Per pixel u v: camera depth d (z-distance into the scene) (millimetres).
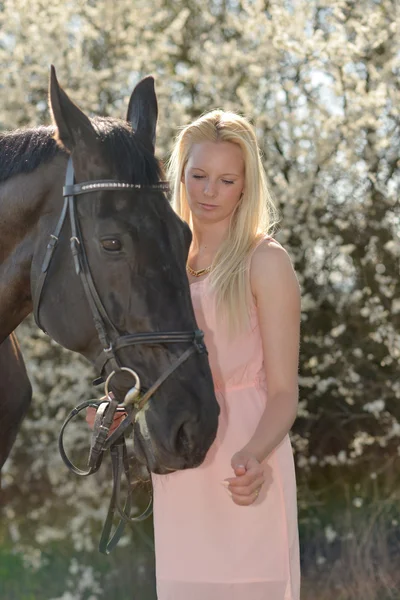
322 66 7645
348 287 7797
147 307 2207
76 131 2301
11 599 5500
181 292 2240
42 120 8086
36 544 6695
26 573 6016
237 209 2664
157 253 2223
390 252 7621
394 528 6383
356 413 7887
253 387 2566
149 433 2242
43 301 2400
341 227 7590
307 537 6355
